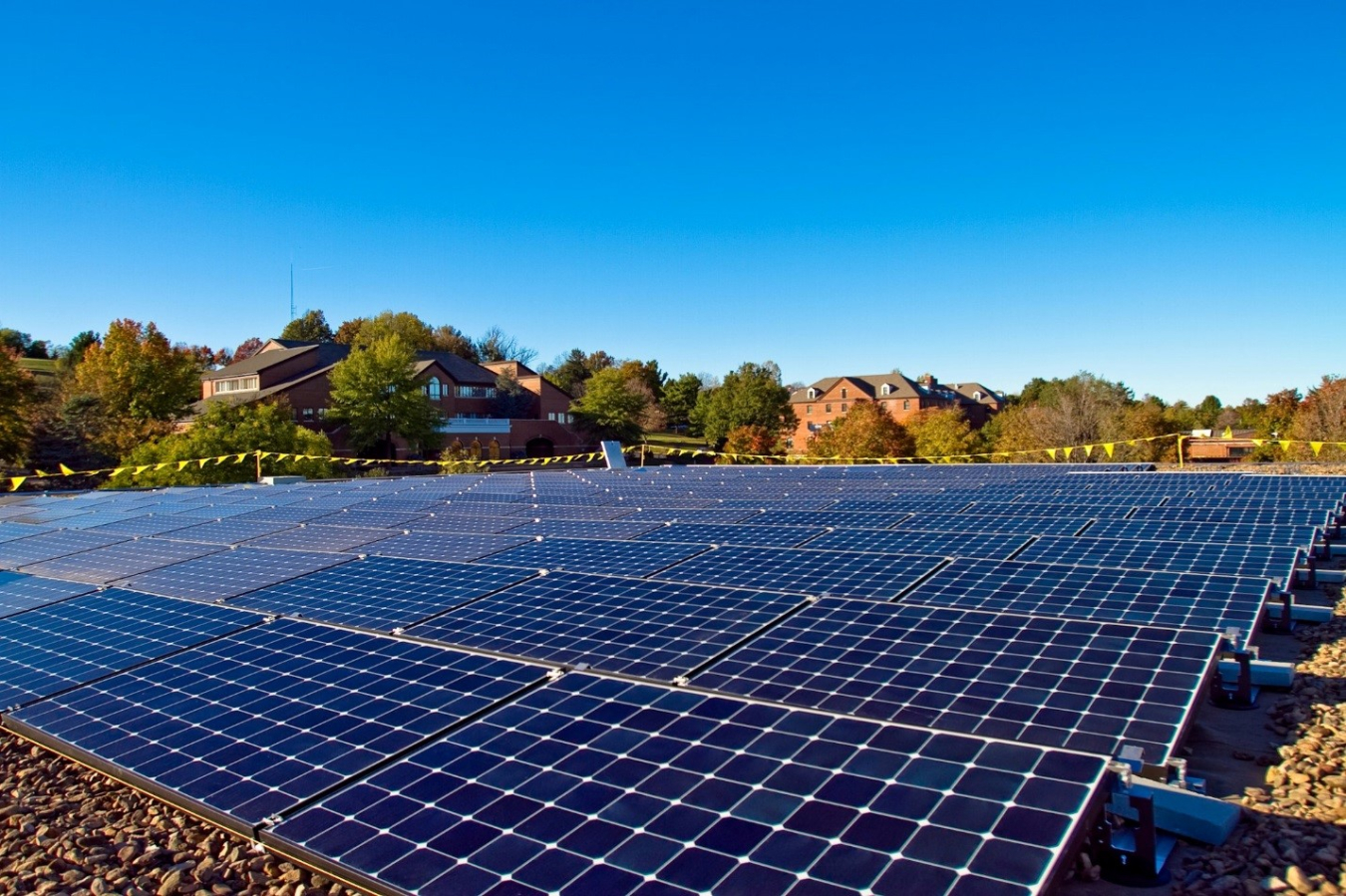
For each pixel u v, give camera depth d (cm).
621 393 10444
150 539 2105
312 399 8719
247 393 8800
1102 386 7238
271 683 898
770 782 581
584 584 1221
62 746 799
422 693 823
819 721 677
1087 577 1124
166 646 1078
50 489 5972
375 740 724
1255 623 908
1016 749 593
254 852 691
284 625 1120
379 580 1356
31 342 14812
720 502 2320
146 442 6209
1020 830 495
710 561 1362
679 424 14325
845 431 6856
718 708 721
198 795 661
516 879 501
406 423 7988
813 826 521
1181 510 1742
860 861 482
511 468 8412
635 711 730
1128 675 723
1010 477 2727
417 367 9562
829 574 1213
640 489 2883
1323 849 580
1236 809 610
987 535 1530
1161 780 589
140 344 8931
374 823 585
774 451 8344
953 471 3231
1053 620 887
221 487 3881
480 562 1456
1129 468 3097
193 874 666
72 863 696
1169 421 6341
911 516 1838
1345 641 1062
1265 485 2092
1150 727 632
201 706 854
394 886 509
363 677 885
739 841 514
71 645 1138
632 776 609
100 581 1587
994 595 1061
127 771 722
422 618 1095
